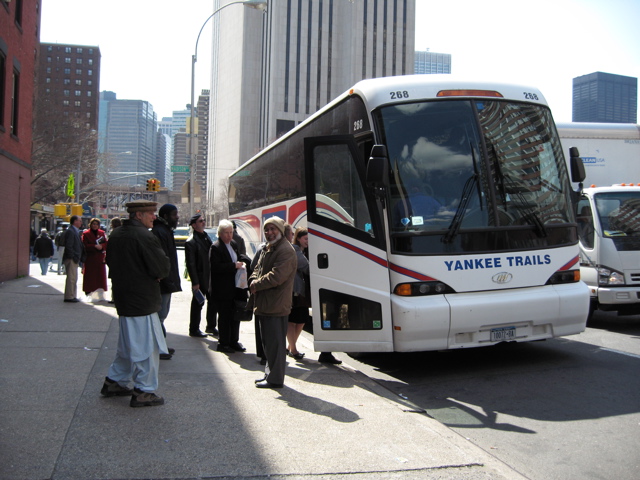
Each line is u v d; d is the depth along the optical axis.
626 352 8.71
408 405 6.01
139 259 5.35
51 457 4.15
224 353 8.25
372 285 7.27
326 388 6.55
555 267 7.59
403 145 7.39
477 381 7.28
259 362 7.67
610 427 5.52
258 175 14.83
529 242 7.47
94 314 10.91
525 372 7.62
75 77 147.00
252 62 110.25
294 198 11.28
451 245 7.15
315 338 7.60
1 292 14.15
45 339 8.40
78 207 31.41
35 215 48.41
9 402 5.37
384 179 6.81
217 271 8.23
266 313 6.33
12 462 4.04
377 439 4.88
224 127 122.56
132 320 5.40
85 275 12.84
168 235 7.90
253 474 4.05
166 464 4.14
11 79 16.73
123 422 4.96
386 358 8.73
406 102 7.56
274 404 5.78
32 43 19.30
